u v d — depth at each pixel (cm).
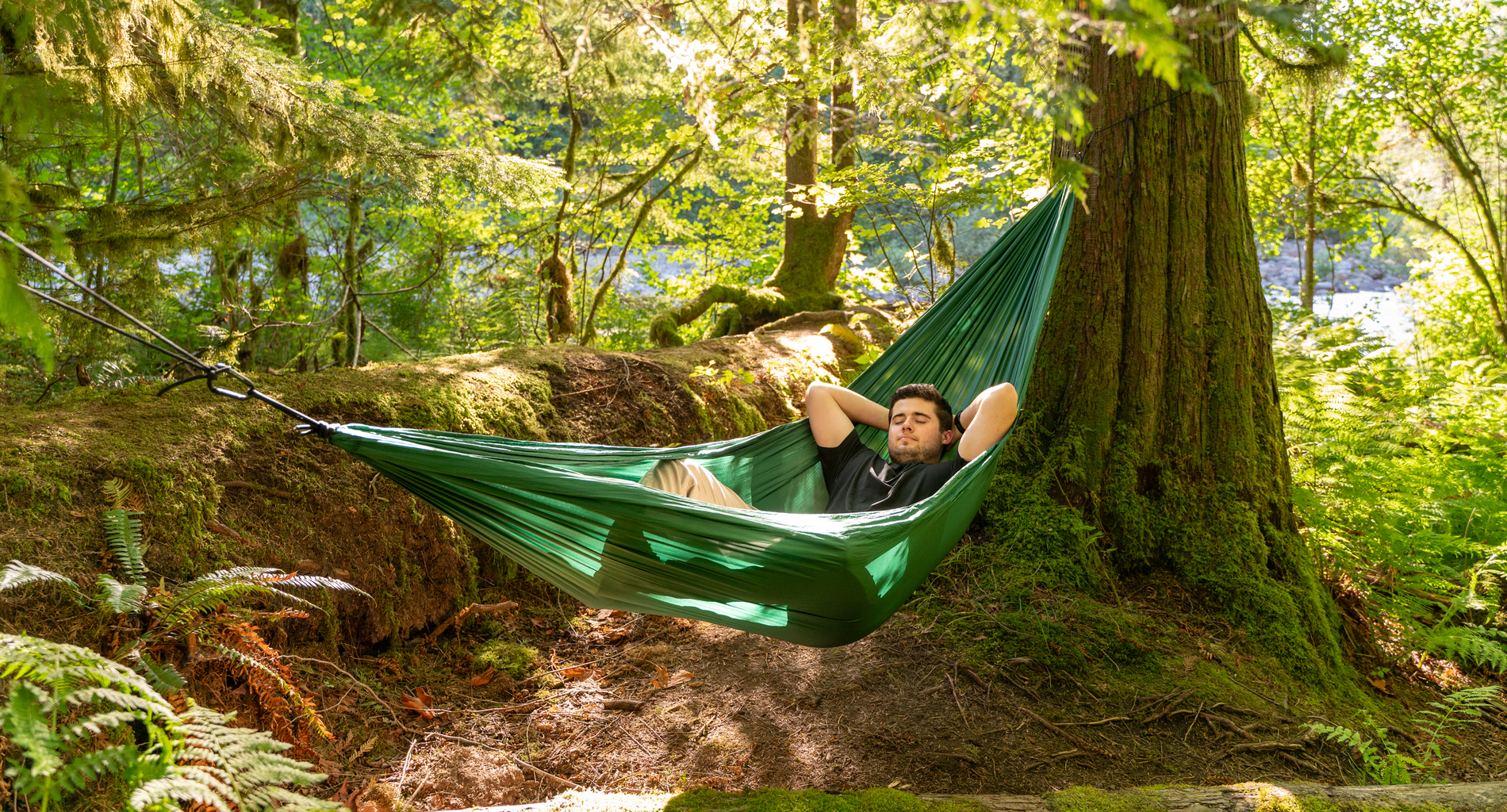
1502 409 553
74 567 205
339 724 235
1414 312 1127
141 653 194
